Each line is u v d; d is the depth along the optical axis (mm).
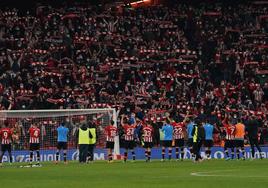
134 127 100875
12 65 132500
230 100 129750
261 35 158125
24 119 107188
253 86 137375
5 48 138125
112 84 130750
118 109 121125
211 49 151500
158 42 149125
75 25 148625
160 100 127188
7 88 124750
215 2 174875
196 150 97688
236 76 143125
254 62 146875
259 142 117500
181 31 154500
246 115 116750
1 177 65875
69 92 124938
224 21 160375
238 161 98812
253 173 69438
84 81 130375
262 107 131000
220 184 54812
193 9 162000
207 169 77188
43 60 136625
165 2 176000
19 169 80750
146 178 62719
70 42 141500
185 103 125938
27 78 128375
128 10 157375
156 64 139875
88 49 141500
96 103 123438
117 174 69000
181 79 135500
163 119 115312
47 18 148000
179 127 103562
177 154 104688
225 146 105125
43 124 108375
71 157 108000
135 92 129750
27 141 106500
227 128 103875
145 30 151250
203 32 155250
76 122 109125
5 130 95438
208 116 120312
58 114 108750
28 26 144500
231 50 150750
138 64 139250
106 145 101750
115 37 145750
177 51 145625
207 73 140750
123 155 111062
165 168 79812
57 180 61094
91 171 74688
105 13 154875
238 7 166000
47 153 107188
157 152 112188
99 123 110188
